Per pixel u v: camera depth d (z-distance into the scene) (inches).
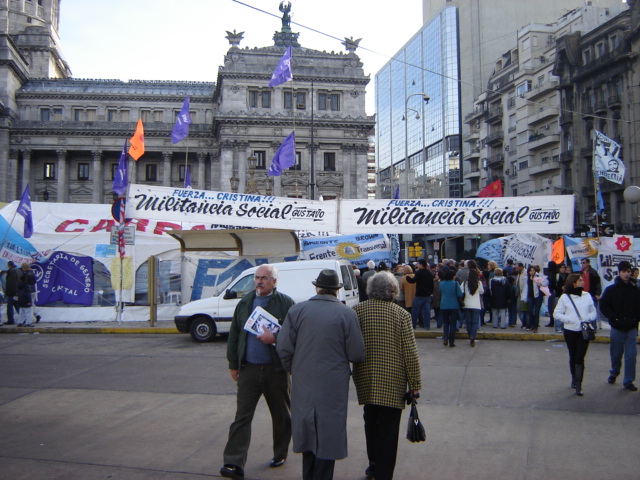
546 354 550.0
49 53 3508.9
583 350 387.2
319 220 697.0
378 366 223.1
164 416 344.5
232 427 250.5
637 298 394.3
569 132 2242.9
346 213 695.7
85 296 847.7
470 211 683.4
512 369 472.1
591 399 372.2
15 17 3592.5
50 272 845.8
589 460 261.1
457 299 592.1
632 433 301.3
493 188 876.0
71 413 353.7
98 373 476.7
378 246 912.9
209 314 652.1
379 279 233.6
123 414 350.0
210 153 3137.3
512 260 805.2
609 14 2384.4
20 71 3068.4
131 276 845.2
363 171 2832.2
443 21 3858.3
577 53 2178.9
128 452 280.2
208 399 383.9
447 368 478.6
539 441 288.8
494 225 679.7
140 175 3176.7
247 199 705.6
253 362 251.8
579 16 2386.8
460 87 3735.2
